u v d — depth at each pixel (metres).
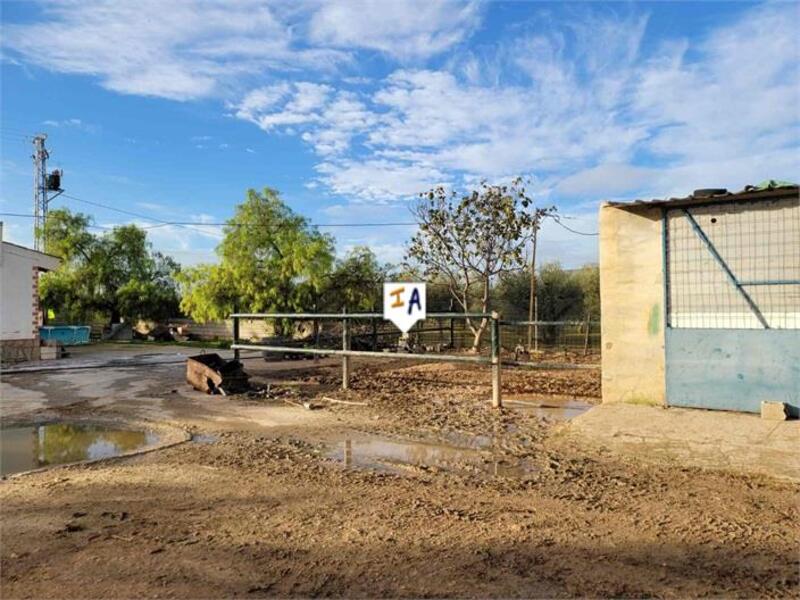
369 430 6.88
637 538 3.50
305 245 25.52
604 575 3.03
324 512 4.04
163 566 3.17
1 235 17.86
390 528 3.71
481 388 10.17
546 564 3.16
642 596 2.80
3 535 3.64
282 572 3.10
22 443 6.59
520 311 26.52
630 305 6.93
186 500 4.33
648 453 5.37
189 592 2.88
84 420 7.86
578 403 8.48
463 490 4.54
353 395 9.50
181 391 10.44
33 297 18.61
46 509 4.14
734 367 6.23
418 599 2.79
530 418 7.40
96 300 35.97
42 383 12.09
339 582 2.98
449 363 15.51
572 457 5.50
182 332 33.97
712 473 4.78
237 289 25.20
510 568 3.12
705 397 6.41
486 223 19.75
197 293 25.53
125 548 3.42
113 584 2.97
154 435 6.88
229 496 4.42
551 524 3.76
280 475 5.01
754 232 6.16
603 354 7.11
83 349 24.41
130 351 22.91
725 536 3.50
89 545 3.47
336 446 6.12
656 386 6.74
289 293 25.42
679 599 2.77
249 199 26.28
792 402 5.88
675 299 6.64
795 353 5.88
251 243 25.92
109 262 36.88
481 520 3.85
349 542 3.49
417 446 6.08
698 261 6.49
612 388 7.04
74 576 3.05
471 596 2.82
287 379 11.88
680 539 3.47
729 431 5.53
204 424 7.39
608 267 7.08
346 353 9.84
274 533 3.65
